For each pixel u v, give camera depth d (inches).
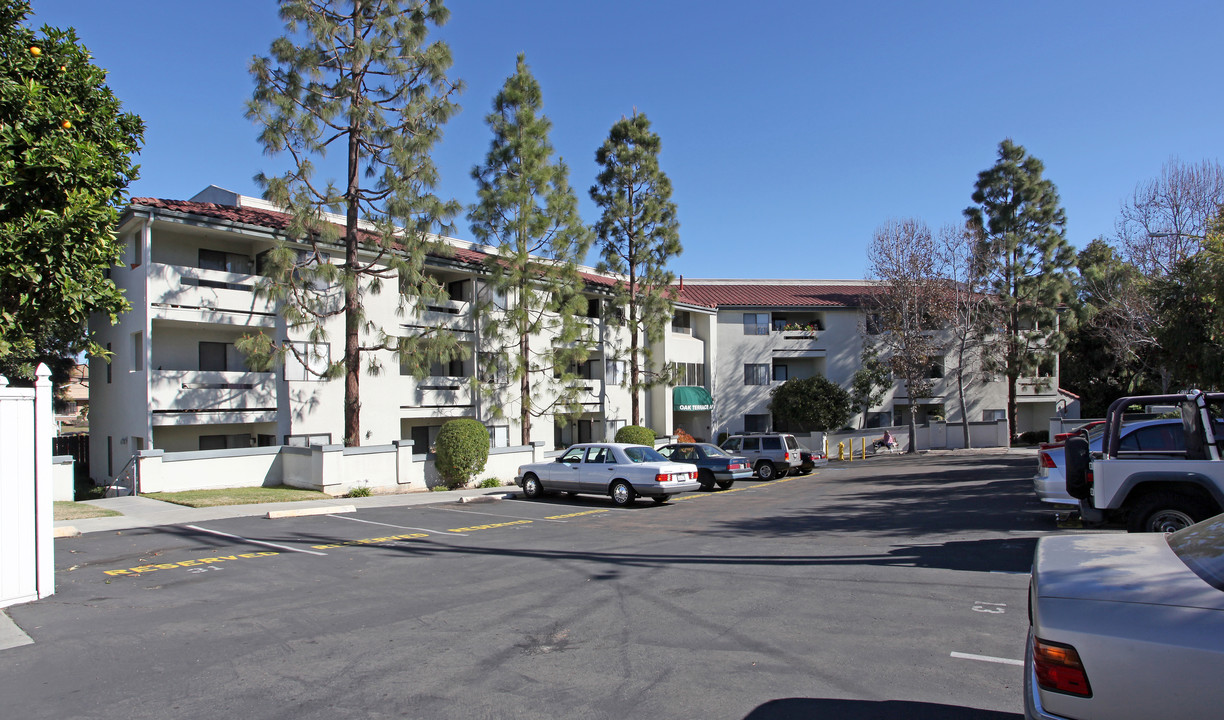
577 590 331.9
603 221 1248.8
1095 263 1877.5
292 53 784.9
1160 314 776.3
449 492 842.8
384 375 1015.0
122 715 193.5
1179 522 335.6
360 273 874.1
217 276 865.5
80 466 1144.8
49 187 420.8
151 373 818.8
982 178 1674.5
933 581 333.1
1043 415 1969.7
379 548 452.8
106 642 257.4
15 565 312.2
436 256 1073.5
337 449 797.9
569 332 1077.8
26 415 318.7
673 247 1261.1
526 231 1055.6
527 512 656.4
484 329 1057.5
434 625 276.4
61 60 463.8
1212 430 338.6
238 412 881.5
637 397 1283.2
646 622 276.8
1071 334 1831.9
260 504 681.6
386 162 842.2
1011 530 470.9
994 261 1610.5
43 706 200.1
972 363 1818.4
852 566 373.4
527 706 196.7
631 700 199.9
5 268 398.3
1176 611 127.6
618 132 1258.0
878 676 214.2
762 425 1760.6
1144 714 122.7
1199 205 957.2
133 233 872.9
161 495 732.0
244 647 250.8
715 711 191.2
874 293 1696.6
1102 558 158.6
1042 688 131.8
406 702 200.5
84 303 450.6
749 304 1761.8
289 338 921.5
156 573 377.4
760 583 339.3
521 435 1181.1
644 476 698.2
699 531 519.8
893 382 1691.7
